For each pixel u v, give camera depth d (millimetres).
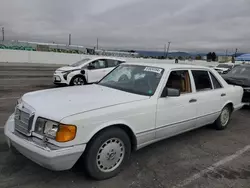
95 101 3244
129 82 4113
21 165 3334
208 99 4719
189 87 4379
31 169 3248
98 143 2957
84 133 2809
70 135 2705
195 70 4617
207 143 4688
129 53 42000
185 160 3877
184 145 4508
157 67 4137
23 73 16406
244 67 9555
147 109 3484
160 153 4078
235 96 5648
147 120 3502
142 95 3666
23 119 3043
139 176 3283
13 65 23375
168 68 4066
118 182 3098
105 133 3014
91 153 2930
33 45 35688
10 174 3107
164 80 3861
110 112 3055
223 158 4039
